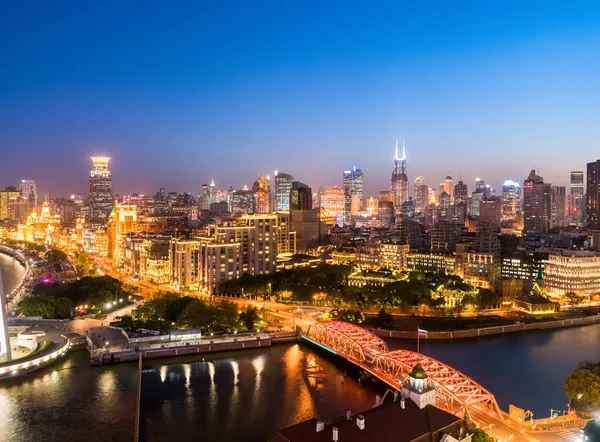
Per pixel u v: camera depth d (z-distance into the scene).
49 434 175.12
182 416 196.12
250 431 184.88
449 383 188.12
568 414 184.38
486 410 181.75
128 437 174.00
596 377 179.25
